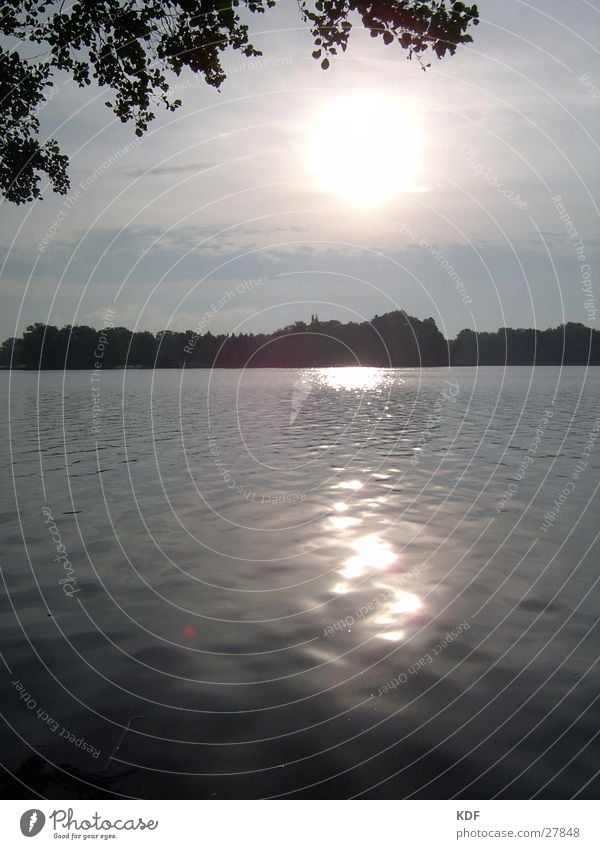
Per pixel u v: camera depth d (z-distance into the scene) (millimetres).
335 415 34375
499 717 5996
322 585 9352
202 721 5996
